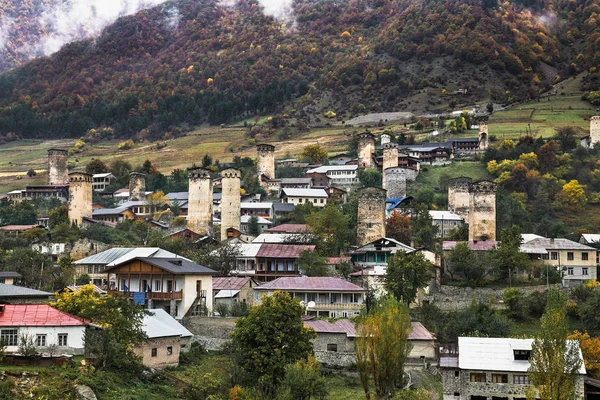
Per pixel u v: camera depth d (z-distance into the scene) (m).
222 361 110.69
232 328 121.00
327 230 189.25
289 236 186.50
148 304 127.31
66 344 92.25
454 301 160.12
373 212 194.38
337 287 139.25
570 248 176.62
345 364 116.88
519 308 152.12
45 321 92.56
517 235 179.00
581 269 175.62
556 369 92.38
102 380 87.56
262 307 106.12
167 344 105.69
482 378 101.50
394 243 174.12
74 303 103.44
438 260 171.12
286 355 103.44
